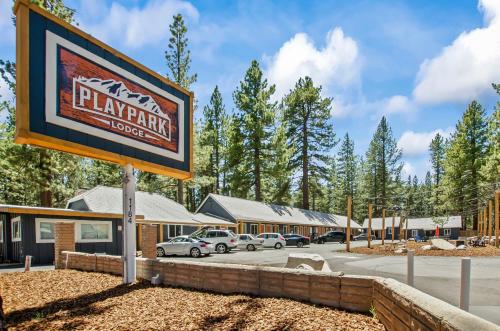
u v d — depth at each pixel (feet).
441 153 265.13
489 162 140.56
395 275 39.40
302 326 16.98
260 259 65.92
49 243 65.62
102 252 73.87
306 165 194.39
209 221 117.91
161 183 156.56
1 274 39.06
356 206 276.21
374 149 249.55
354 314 18.83
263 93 166.61
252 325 17.69
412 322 12.67
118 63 30.17
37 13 23.76
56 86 24.68
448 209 190.08
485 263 51.39
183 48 142.61
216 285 26.71
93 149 27.27
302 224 162.40
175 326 18.17
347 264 51.72
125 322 19.26
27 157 89.61
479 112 182.29
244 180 168.45
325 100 193.47
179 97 37.60
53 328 18.48
